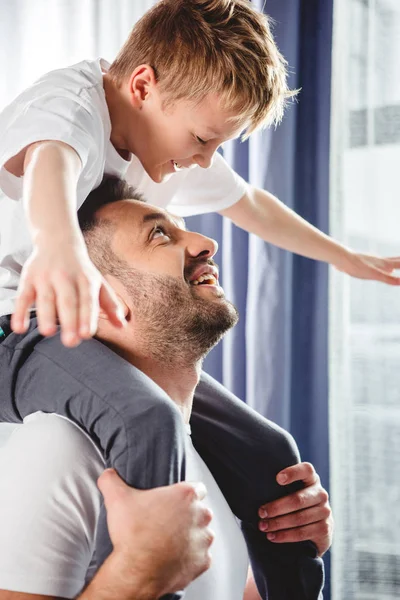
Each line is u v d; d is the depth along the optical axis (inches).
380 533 70.4
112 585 30.8
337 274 71.5
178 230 45.1
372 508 70.7
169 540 31.2
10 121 41.4
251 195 59.9
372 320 71.3
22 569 31.4
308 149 72.4
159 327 42.2
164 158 46.6
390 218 71.7
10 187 40.1
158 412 33.8
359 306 71.6
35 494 32.8
